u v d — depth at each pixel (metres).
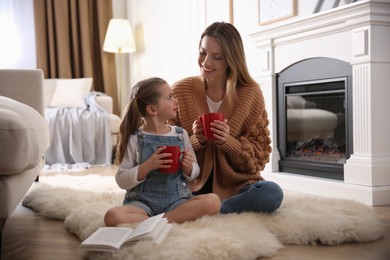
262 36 3.31
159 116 1.75
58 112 4.69
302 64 3.05
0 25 5.42
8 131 1.44
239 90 1.97
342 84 2.76
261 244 1.45
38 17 5.48
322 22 2.78
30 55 5.56
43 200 2.31
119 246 1.36
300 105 3.16
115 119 4.83
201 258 1.34
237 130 1.90
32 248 1.63
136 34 5.74
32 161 1.64
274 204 1.76
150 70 5.43
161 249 1.35
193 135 1.90
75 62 5.63
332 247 1.58
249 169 1.89
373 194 2.45
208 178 1.95
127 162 1.70
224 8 3.88
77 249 1.60
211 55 1.87
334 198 2.05
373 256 1.48
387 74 2.57
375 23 2.51
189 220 1.64
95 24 5.78
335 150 2.90
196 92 2.00
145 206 1.66
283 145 3.25
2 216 1.47
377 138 2.55
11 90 2.98
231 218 1.64
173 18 4.80
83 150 4.66
